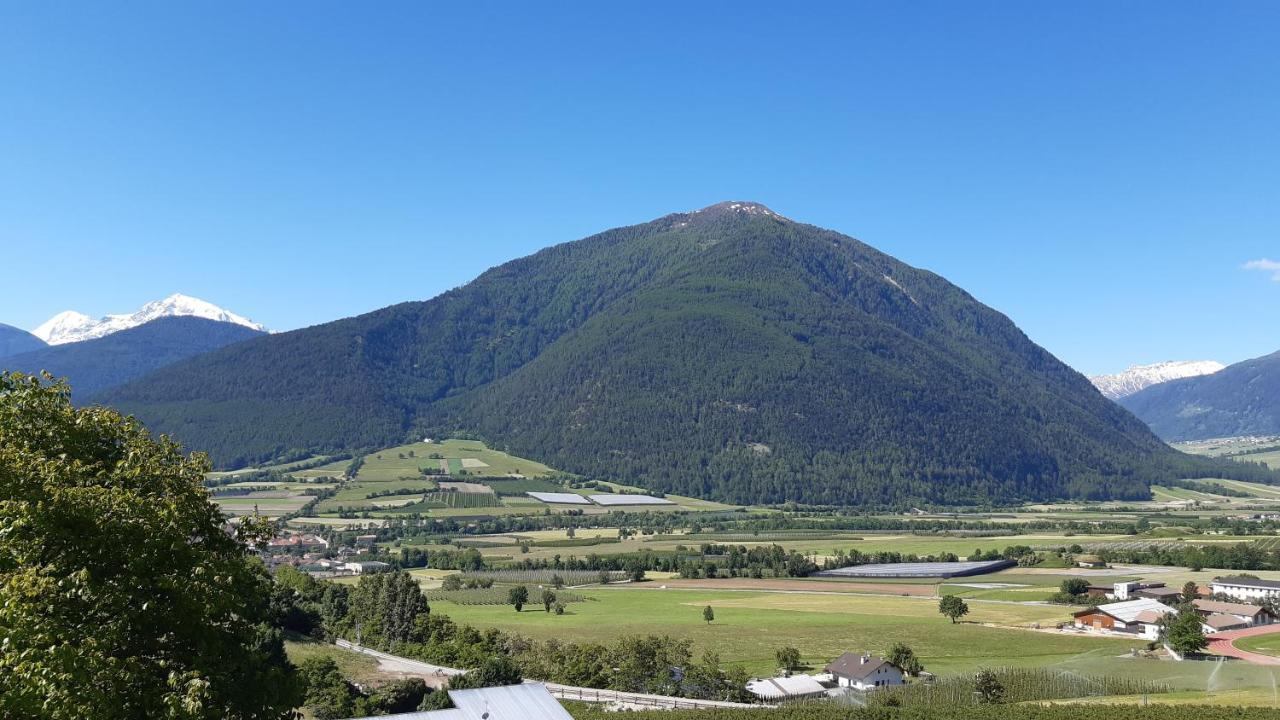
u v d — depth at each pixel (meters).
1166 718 83.50
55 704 30.31
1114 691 105.62
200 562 38.59
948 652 135.75
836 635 152.12
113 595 34.84
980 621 166.00
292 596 130.38
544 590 191.12
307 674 93.06
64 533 34.78
